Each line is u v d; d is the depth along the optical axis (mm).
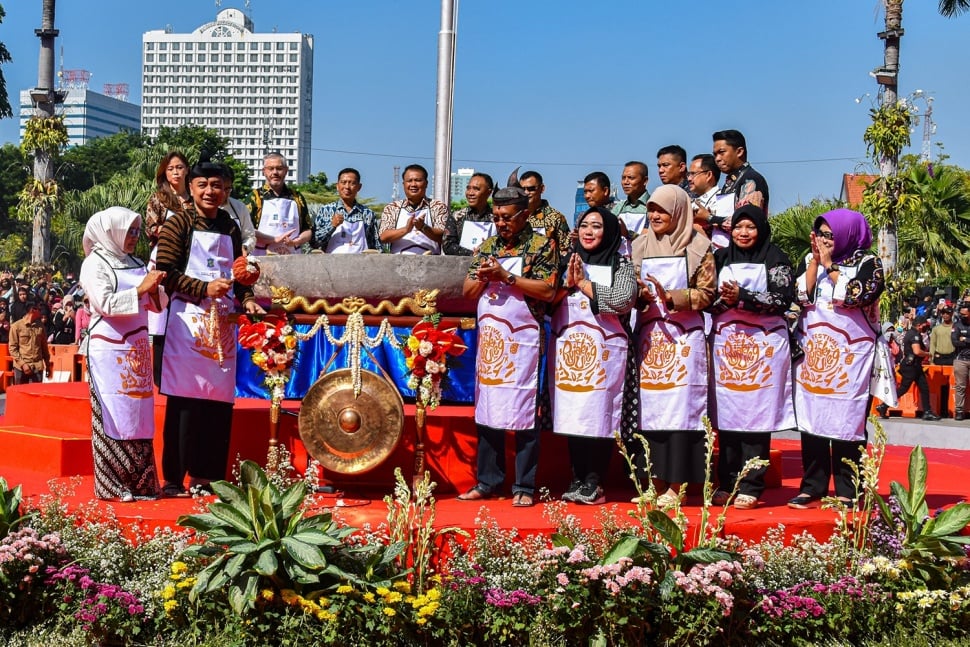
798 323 6816
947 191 26984
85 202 42219
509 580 5227
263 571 4855
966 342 16328
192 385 6438
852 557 5758
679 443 6395
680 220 6449
